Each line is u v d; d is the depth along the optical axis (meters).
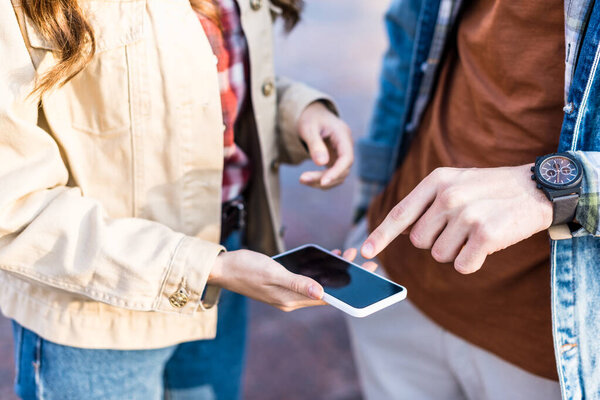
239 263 1.03
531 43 1.12
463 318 1.35
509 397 1.32
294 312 2.58
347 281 1.05
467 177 0.96
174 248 1.03
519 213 0.94
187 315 1.05
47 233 0.98
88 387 1.20
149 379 1.29
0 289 1.20
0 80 0.94
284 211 3.20
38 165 0.98
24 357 1.22
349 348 2.42
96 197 1.11
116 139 1.06
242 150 1.38
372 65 4.82
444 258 0.98
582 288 1.04
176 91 1.07
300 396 2.19
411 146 1.54
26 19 0.95
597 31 0.96
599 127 1.00
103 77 1.02
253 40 1.24
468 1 1.31
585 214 0.95
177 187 1.13
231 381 1.63
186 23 1.06
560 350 1.07
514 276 1.21
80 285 1.01
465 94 1.30
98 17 1.00
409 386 1.61
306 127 1.36
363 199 1.82
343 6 5.95
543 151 1.15
